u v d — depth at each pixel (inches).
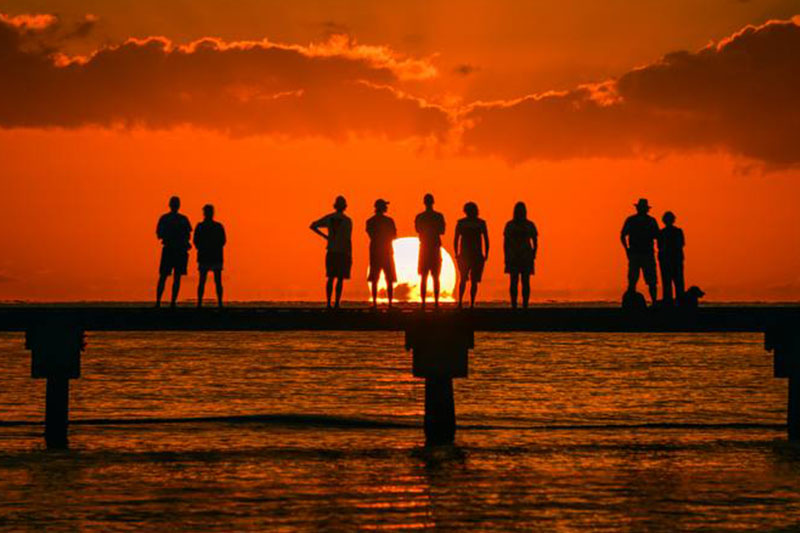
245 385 5644.7
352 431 3629.4
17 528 2144.4
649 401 4911.4
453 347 2955.2
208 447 3218.5
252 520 2215.8
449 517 2241.6
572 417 4185.5
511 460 2970.0
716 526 2167.8
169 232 2918.3
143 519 2222.0
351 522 2196.1
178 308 2925.7
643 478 2684.5
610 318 2940.5
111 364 7465.6
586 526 2164.1
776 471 2797.7
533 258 2970.0
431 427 3169.3
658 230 3068.4
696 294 3110.2
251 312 2928.2
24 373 6333.7
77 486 2564.0
